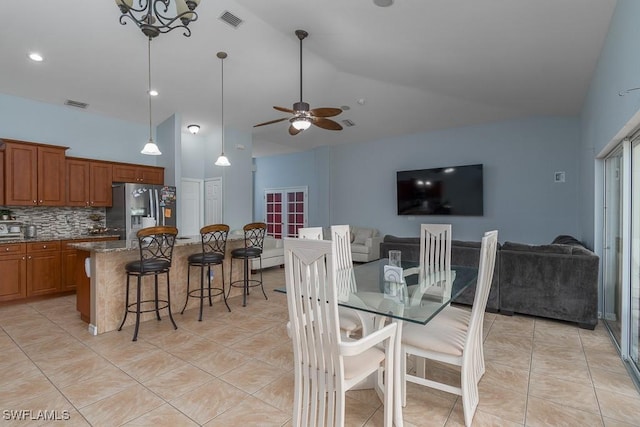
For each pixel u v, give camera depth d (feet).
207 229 12.42
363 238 24.73
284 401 7.11
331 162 27.71
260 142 26.66
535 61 11.59
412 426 6.33
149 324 11.75
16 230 15.51
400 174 23.56
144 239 11.75
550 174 18.72
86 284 11.66
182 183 22.40
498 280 12.50
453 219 21.98
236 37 13.12
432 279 8.93
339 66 15.17
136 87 16.12
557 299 11.48
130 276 11.72
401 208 23.54
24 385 7.69
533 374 8.21
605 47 9.64
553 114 18.08
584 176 15.12
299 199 30.89
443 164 22.43
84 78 14.97
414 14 9.69
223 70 15.35
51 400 7.11
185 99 17.69
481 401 7.10
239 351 9.55
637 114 6.82
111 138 18.97
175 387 7.64
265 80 16.47
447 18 9.62
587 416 6.59
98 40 12.60
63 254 15.56
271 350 9.62
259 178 33.86
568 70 11.95
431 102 17.98
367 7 9.76
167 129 19.80
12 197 14.56
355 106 19.33
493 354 9.30
